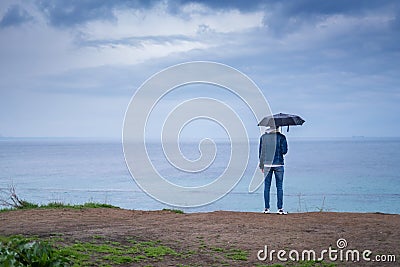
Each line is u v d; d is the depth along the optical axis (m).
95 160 102.88
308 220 11.47
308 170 70.69
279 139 12.82
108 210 13.29
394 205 27.75
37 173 64.81
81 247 8.42
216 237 9.60
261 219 11.61
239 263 7.96
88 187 39.88
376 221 11.33
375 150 159.75
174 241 9.26
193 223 11.05
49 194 29.28
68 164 88.62
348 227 10.58
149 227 10.52
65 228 10.16
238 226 10.66
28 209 13.37
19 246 6.66
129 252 8.38
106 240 9.12
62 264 6.63
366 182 50.62
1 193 23.45
